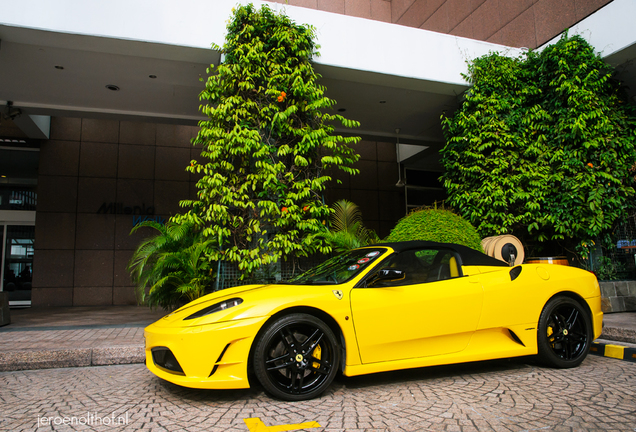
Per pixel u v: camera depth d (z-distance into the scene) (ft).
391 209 43.88
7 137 35.73
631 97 26.18
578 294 13.08
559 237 23.31
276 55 21.26
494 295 11.90
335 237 20.11
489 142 24.09
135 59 22.71
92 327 20.21
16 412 9.40
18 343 15.80
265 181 19.53
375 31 23.66
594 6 23.58
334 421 8.52
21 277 35.83
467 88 25.98
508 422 8.35
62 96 27.63
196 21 20.92
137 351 14.98
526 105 25.43
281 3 24.38
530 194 23.54
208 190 19.94
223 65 20.71
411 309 10.93
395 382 11.43
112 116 30.81
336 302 10.35
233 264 19.95
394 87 26.20
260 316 9.70
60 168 36.22
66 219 35.81
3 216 35.81
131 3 20.16
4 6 18.76
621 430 7.89
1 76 24.84
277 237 19.56
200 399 10.16
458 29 33.32
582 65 22.97
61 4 19.31
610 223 22.57
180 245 20.75
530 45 27.35
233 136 19.58
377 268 11.46
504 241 21.15
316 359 10.09
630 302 22.95
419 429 8.05
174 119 31.63
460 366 13.25
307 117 21.86
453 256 12.55
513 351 11.98
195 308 10.89
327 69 23.07
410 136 36.29
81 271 35.58
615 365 13.16
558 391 10.36
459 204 25.43
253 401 9.91
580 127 22.57
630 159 23.36
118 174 37.37
